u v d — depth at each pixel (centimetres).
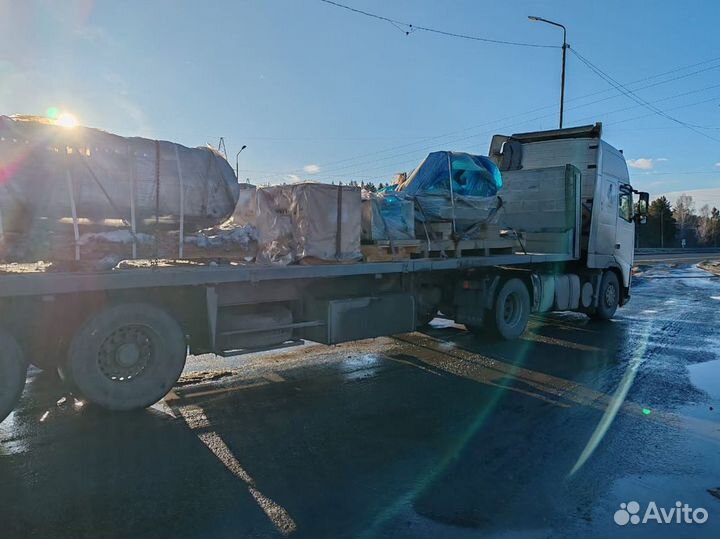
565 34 2509
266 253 664
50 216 505
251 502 383
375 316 762
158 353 563
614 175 1234
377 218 755
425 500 389
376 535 343
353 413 573
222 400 609
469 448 483
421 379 712
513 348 916
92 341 528
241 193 716
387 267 752
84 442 483
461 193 866
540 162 1220
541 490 405
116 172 536
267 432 515
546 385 690
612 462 456
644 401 625
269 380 696
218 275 595
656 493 404
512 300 998
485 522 360
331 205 695
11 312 489
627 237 1312
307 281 712
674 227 9669
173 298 590
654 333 1076
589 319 1267
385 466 444
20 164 488
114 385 540
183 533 343
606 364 805
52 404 580
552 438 509
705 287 2075
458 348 912
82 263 519
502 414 576
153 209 560
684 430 533
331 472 432
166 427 523
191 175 581
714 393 661
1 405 479
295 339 709
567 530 352
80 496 387
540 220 1139
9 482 406
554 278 1091
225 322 636
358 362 802
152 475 421
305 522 358
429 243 823
